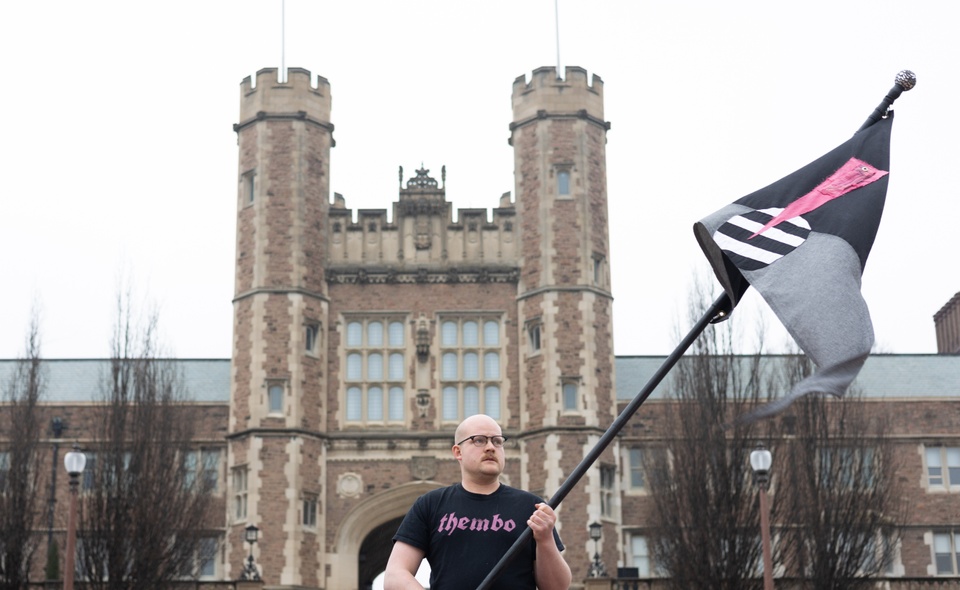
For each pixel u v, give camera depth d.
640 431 42.78
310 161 42.38
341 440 40.66
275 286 41.00
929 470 43.59
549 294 41.22
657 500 36.56
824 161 7.43
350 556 39.97
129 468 35.25
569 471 40.00
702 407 35.97
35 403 37.03
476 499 7.12
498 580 6.94
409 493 40.38
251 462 39.62
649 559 40.31
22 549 35.09
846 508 35.81
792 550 36.38
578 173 42.31
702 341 37.19
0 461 39.91
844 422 37.16
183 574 35.97
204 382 46.31
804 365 37.62
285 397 40.12
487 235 42.53
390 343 41.75
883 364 48.44
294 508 39.28
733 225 7.27
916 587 38.25
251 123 42.66
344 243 42.31
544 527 6.79
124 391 36.53
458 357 41.66
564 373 40.69
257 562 38.78
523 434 40.84
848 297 6.86
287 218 41.62
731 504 34.94
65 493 41.97
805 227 7.16
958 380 47.09
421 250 42.28
